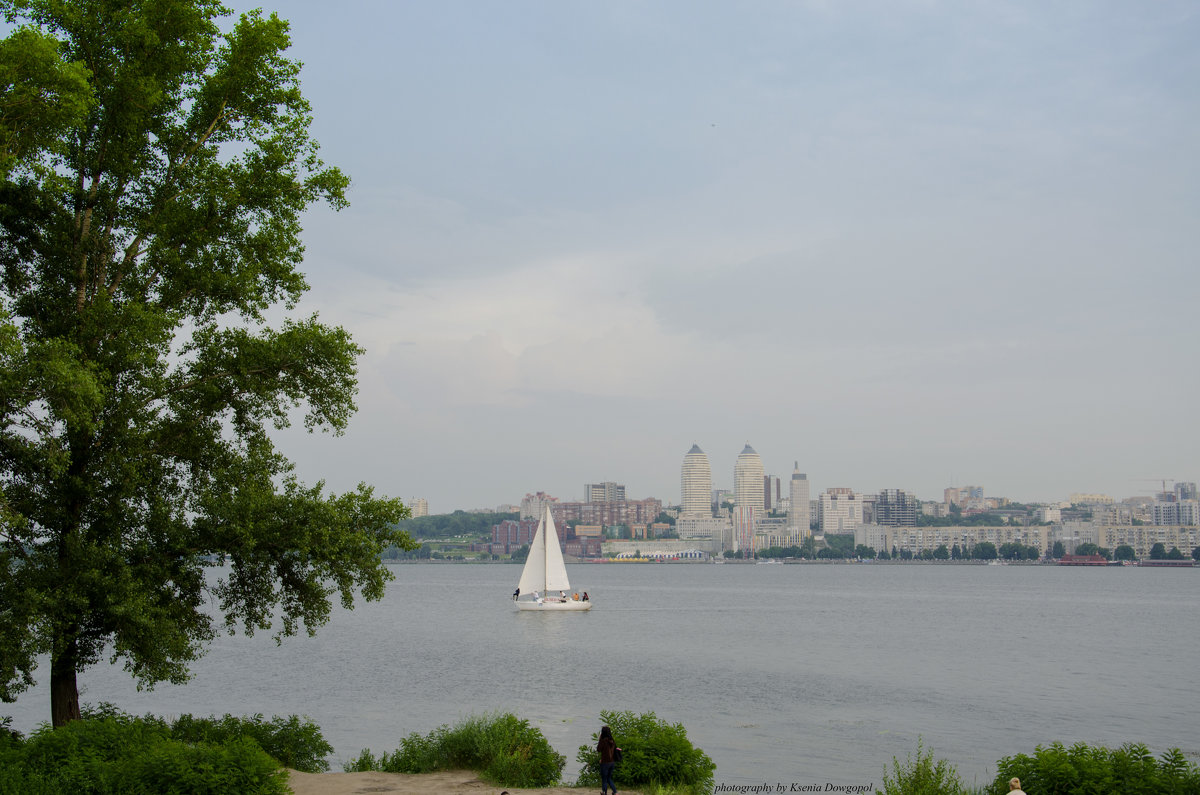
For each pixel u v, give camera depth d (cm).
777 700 6356
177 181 3142
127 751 2452
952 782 2589
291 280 3288
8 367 2436
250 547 2897
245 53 3080
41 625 2566
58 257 2975
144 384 2842
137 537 2927
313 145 3238
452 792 2638
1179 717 5738
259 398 3130
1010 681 7388
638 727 2930
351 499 3169
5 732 2758
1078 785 2203
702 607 18388
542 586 16575
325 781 2786
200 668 8175
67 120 2534
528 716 5628
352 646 10394
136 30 2831
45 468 2752
